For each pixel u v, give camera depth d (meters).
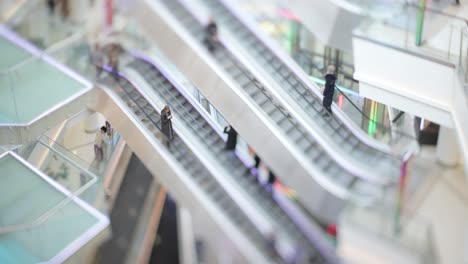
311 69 19.48
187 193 18.30
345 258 14.20
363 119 17.64
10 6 18.06
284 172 17.94
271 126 17.67
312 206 17.72
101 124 17.53
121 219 18.53
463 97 14.52
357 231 13.90
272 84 18.58
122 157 18.86
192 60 18.95
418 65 15.29
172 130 18.09
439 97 15.33
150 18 19.61
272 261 18.86
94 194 14.86
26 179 15.23
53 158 15.41
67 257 13.87
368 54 15.95
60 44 17.20
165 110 17.64
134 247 18.09
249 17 20.53
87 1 18.78
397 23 15.81
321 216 18.05
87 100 16.84
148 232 18.53
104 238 14.74
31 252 13.78
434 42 15.34
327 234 19.70
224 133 19.17
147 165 18.41
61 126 17.55
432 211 16.61
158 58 19.55
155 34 19.62
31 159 15.73
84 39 17.94
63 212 14.02
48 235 13.84
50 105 16.05
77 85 16.78
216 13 20.27
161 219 20.38
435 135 18.16
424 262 13.26
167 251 19.58
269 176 19.84
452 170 17.62
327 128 17.86
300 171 17.41
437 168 17.72
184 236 19.88
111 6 19.20
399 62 15.54
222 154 18.92
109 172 18.06
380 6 16.17
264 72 18.84
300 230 19.77
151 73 18.72
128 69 18.33
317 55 19.94
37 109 15.88
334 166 17.28
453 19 15.20
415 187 16.88
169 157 18.03
